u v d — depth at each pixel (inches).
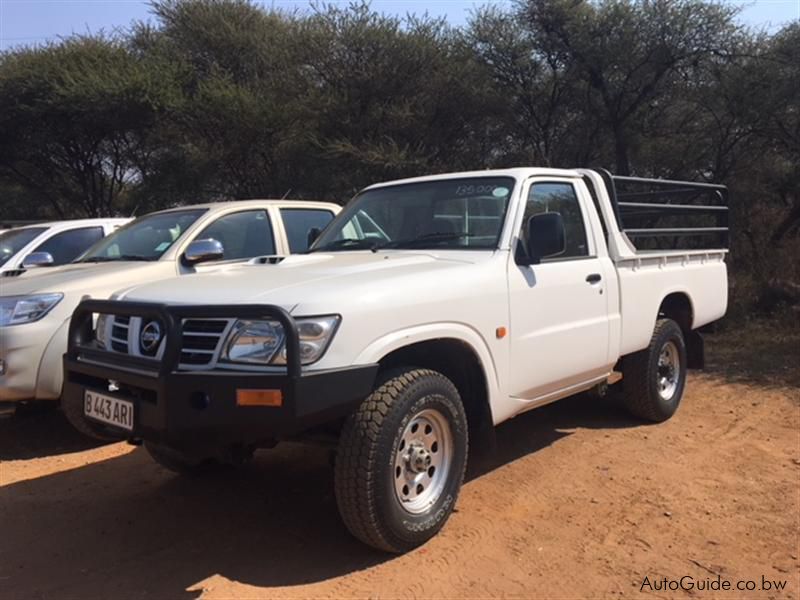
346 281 143.0
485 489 179.8
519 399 173.2
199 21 725.3
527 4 598.2
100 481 194.9
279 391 125.0
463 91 634.8
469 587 133.1
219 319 132.4
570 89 633.6
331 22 649.6
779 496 173.0
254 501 176.7
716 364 332.2
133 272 236.7
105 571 142.8
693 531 155.1
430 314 147.3
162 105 672.4
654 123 606.5
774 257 487.8
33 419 253.9
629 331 213.3
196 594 132.4
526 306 172.4
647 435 223.0
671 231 241.9
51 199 880.9
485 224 178.9
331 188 656.4
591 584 134.0
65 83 679.7
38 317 217.3
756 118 529.0
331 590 132.4
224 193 752.3
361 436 134.6
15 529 164.2
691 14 549.0
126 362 142.4
